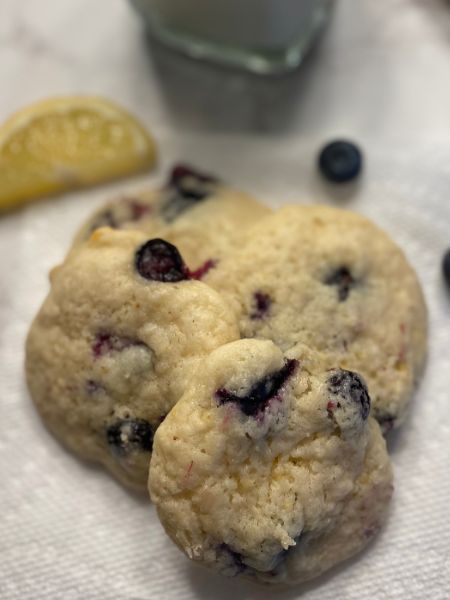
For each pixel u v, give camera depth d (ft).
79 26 0.69
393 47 0.67
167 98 0.67
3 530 0.55
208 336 0.48
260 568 0.47
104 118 0.64
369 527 0.50
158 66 0.68
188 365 0.48
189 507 0.45
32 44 0.69
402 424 0.55
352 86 0.67
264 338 0.51
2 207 0.63
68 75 0.68
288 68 0.67
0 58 0.68
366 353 0.52
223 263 0.53
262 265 0.53
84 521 0.55
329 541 0.49
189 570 0.53
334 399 0.46
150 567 0.53
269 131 0.66
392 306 0.54
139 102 0.67
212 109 0.67
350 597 0.51
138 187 0.64
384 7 0.68
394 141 0.63
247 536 0.45
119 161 0.64
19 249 0.62
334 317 0.52
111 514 0.55
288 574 0.49
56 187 0.63
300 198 0.63
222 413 0.44
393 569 0.52
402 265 0.56
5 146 0.63
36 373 0.55
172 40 0.67
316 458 0.46
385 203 0.62
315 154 0.63
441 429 0.56
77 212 0.64
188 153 0.64
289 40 0.64
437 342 0.58
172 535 0.46
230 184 0.64
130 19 0.69
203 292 0.49
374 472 0.49
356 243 0.54
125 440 0.50
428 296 0.60
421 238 0.61
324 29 0.68
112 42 0.68
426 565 0.52
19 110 0.67
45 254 0.62
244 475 0.45
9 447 0.57
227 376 0.45
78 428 0.53
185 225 0.56
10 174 0.63
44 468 0.56
